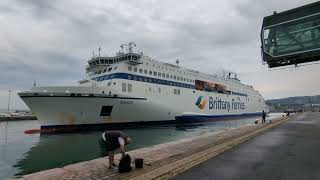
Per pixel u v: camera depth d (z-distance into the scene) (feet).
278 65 92.99
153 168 28.35
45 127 107.14
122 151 27.20
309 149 41.96
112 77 126.00
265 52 89.92
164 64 151.33
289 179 23.56
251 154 37.47
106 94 114.52
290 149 42.04
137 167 28.48
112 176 25.13
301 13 83.71
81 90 109.19
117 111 119.55
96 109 112.88
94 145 81.61
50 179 24.36
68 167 29.25
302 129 84.58
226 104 212.02
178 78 158.71
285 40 86.17
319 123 117.70
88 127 113.60
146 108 130.93
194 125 164.76
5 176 45.19
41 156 64.54
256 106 279.90
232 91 226.58
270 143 49.90
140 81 133.08
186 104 161.38
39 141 90.79
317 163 30.71
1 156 64.69
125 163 26.91
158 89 142.00
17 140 95.61
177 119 149.79
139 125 131.85
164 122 143.43
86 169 28.22
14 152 70.85
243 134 67.62
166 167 28.78
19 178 24.90
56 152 70.08
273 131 77.71
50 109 105.19
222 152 39.29
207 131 127.24
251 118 261.44
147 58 140.87
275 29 88.58
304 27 83.05
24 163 56.29
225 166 29.30
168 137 102.99
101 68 138.00
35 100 102.78
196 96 172.45
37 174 26.30
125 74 126.93
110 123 119.85
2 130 148.36
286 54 85.51
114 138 28.55
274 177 24.26
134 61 129.70
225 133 71.72
